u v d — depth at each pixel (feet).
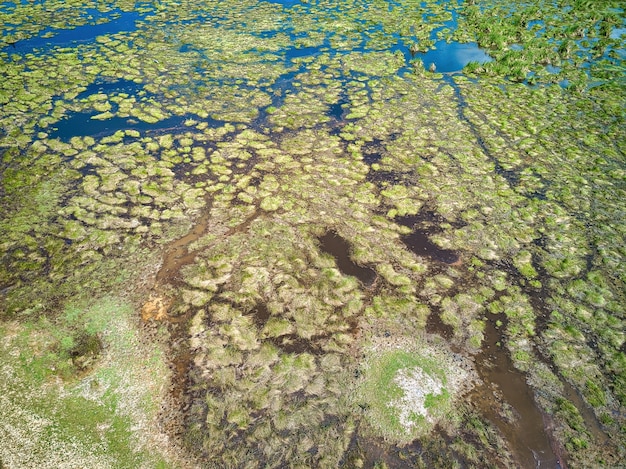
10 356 36.04
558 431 32.89
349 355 37.04
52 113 65.00
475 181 55.01
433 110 68.23
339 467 30.76
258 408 33.68
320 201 51.83
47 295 40.93
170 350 37.14
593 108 68.95
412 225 49.24
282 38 90.02
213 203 51.13
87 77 74.13
